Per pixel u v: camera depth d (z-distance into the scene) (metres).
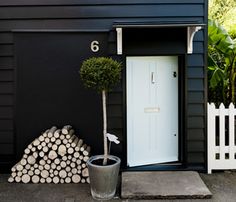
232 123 5.20
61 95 5.25
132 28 4.93
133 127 5.41
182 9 5.12
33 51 5.21
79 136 5.28
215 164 5.22
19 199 4.29
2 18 5.16
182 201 4.20
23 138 5.28
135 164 5.38
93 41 5.17
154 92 5.40
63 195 4.41
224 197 4.30
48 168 4.82
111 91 5.20
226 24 9.67
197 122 5.22
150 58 5.34
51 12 5.16
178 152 5.51
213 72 6.03
